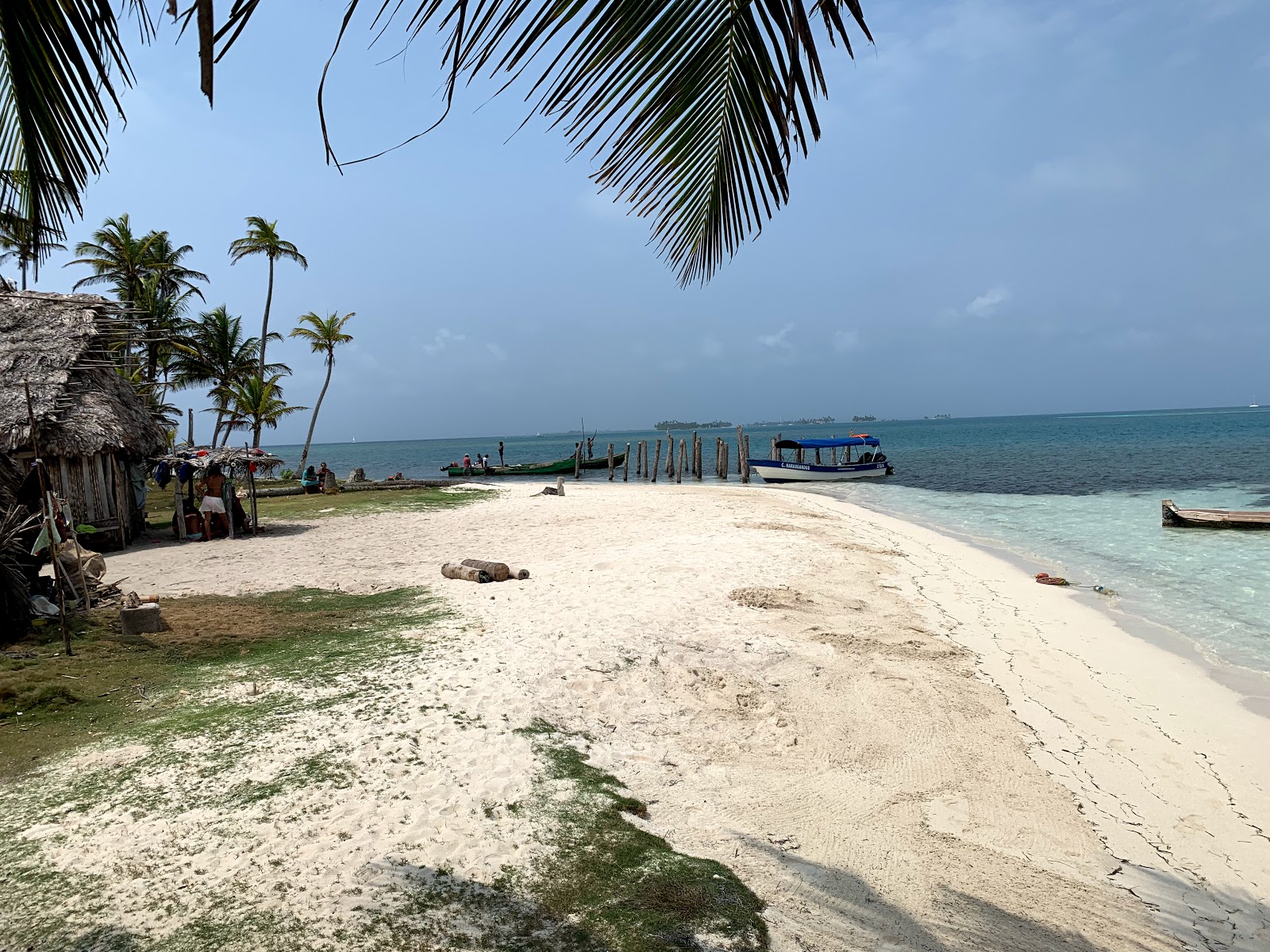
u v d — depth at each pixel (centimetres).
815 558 1405
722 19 210
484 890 407
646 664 792
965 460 4953
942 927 410
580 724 645
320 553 1478
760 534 1680
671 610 993
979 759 631
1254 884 475
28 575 1004
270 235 3906
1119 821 546
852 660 848
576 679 737
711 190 249
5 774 525
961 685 798
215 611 991
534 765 559
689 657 823
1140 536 1803
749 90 222
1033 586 1285
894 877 455
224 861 423
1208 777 616
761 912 405
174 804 484
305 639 857
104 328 1659
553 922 385
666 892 414
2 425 1330
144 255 3525
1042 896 450
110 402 1538
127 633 860
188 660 778
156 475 1783
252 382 3741
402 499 2572
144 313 1720
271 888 400
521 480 4116
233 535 1712
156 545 1644
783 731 658
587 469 4619
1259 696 795
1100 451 5456
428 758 559
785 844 484
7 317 1551
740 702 715
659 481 4019
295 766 537
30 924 370
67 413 1430
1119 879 475
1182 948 411
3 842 441
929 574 1368
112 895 392
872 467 3694
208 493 1712
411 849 442
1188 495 2661
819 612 1033
